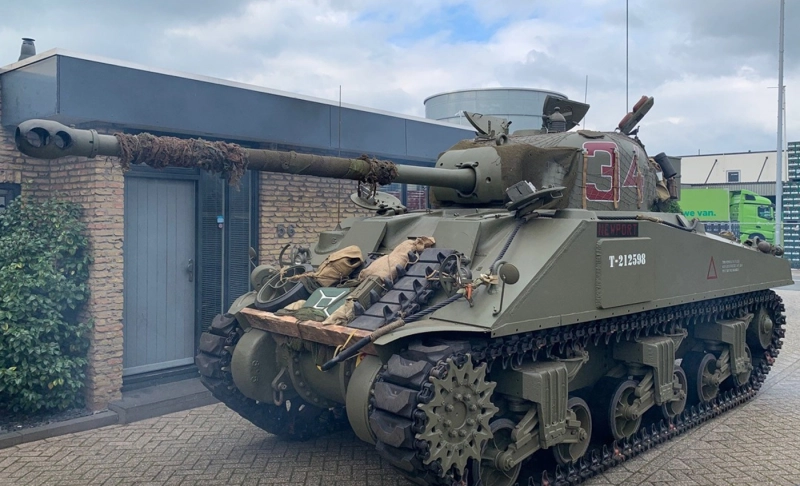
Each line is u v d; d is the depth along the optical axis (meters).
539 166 7.45
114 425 8.51
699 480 6.71
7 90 8.81
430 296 5.96
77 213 8.82
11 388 8.11
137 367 9.82
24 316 8.24
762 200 32.75
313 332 6.10
